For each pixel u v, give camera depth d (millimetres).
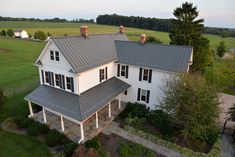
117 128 19891
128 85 23875
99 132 19062
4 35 97875
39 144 17266
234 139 18219
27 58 55438
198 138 18250
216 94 16516
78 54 19578
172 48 22266
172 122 18766
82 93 19422
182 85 16938
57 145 17172
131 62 22844
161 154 16562
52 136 17422
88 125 19891
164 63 21250
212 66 45781
